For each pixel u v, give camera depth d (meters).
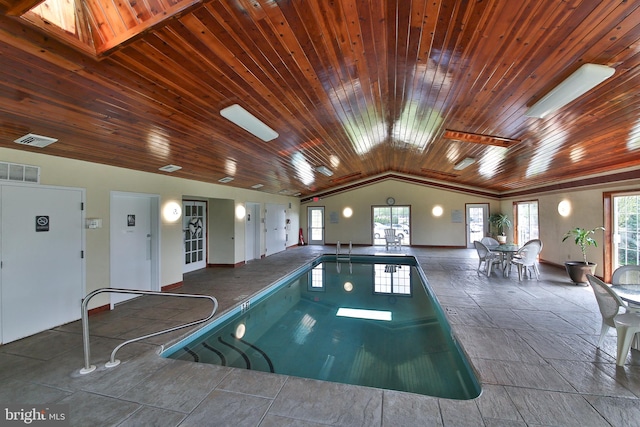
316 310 5.08
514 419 1.91
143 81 2.34
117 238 4.67
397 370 3.03
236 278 6.48
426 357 3.32
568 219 6.70
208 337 3.87
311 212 12.76
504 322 3.63
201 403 2.14
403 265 9.04
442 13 1.93
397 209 11.83
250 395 2.23
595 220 5.79
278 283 6.35
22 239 3.35
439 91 3.21
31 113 2.55
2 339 3.15
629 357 2.71
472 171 7.81
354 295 5.98
